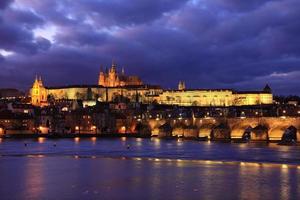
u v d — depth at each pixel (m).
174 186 162.25
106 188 159.12
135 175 186.88
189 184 165.75
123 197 145.12
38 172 195.62
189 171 197.25
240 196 145.88
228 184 165.12
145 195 148.00
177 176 183.62
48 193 151.00
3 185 164.88
